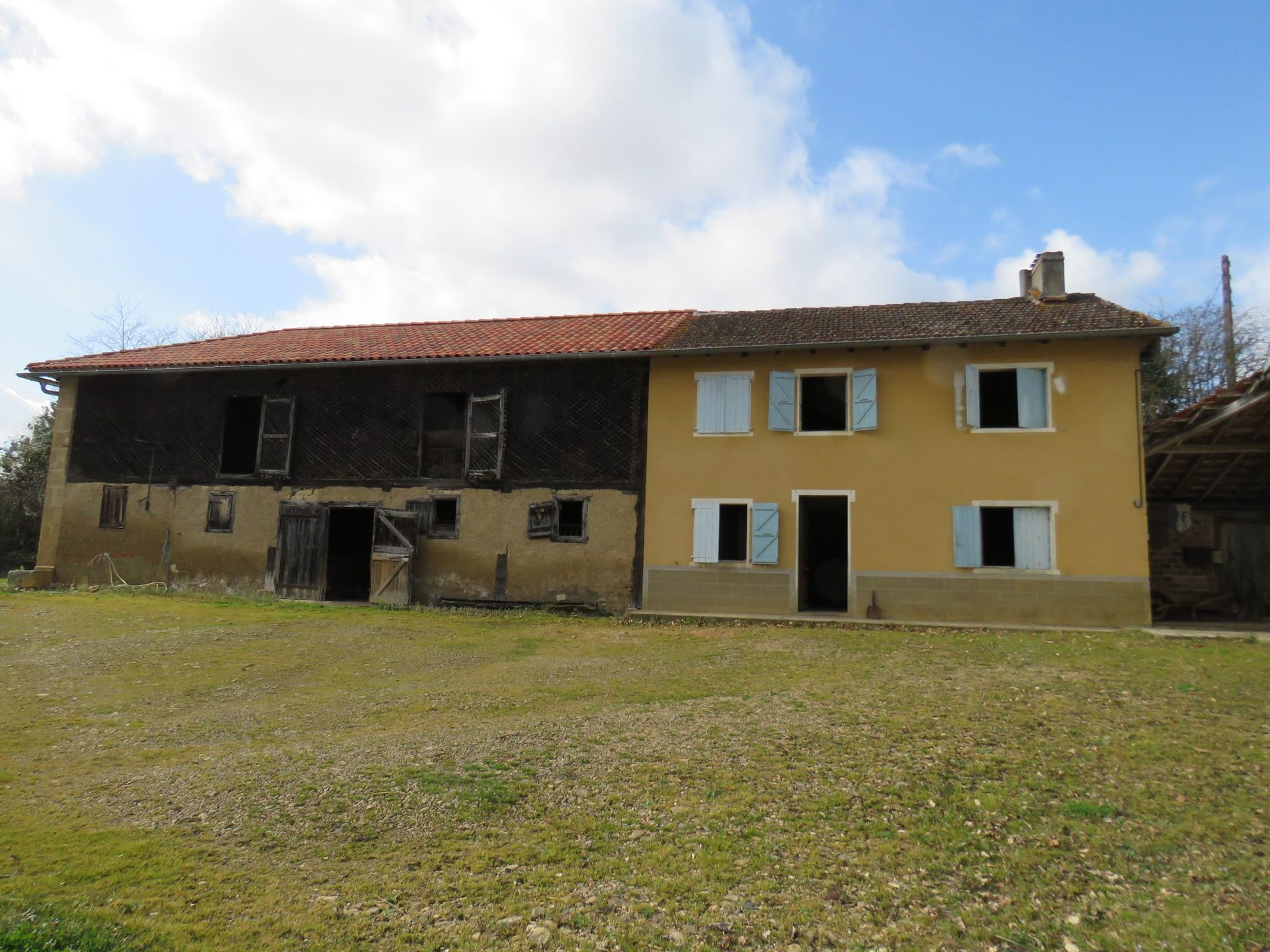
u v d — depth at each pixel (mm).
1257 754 6078
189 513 17859
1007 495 13711
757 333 15516
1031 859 4457
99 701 8344
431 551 16375
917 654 10672
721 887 4168
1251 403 11617
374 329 20781
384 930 3781
